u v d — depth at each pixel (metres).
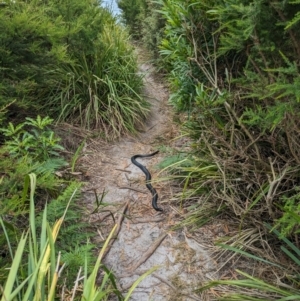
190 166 3.17
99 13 4.83
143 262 2.47
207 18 2.67
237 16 2.24
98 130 4.11
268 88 1.97
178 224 2.76
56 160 3.16
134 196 3.15
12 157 2.70
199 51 2.78
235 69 2.77
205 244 2.59
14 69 3.39
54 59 3.66
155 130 4.35
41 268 1.51
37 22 3.44
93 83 4.32
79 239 2.42
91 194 3.17
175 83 3.18
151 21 6.16
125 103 4.41
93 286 1.54
